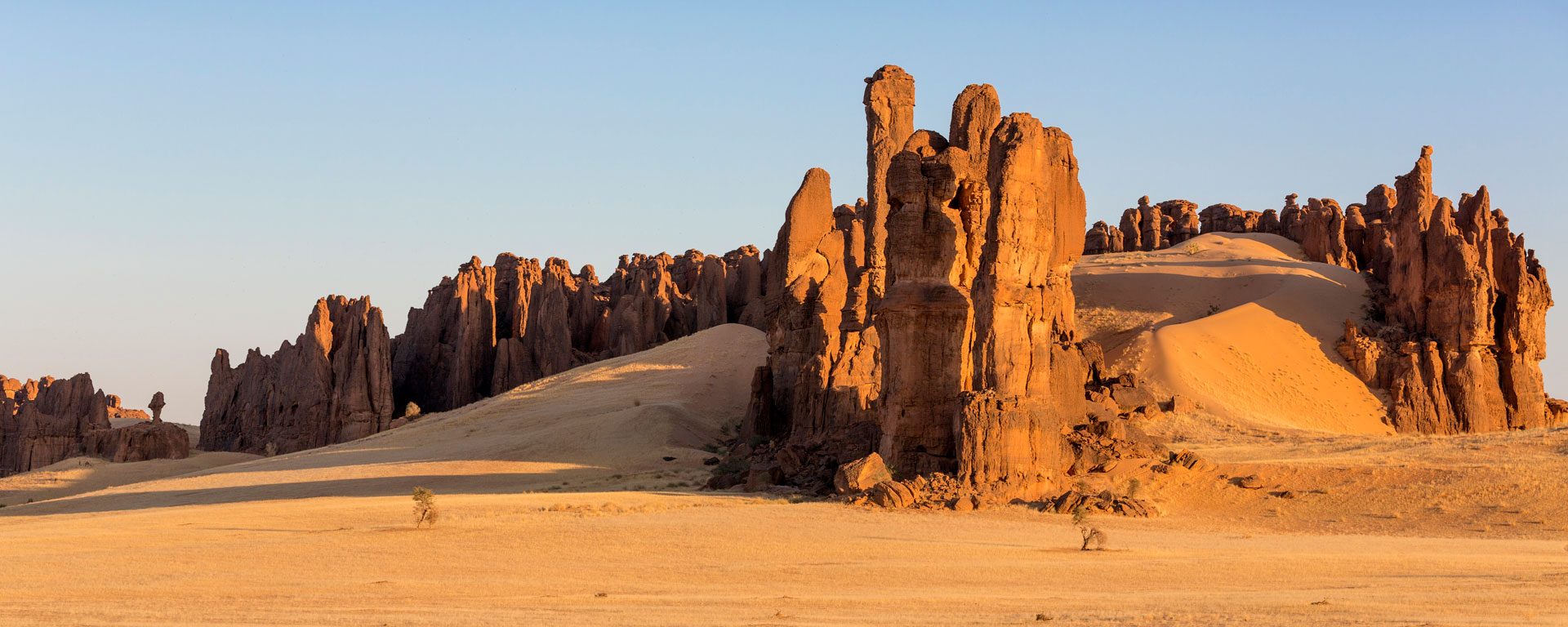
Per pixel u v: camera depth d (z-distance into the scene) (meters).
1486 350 95.12
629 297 144.38
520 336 147.00
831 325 86.06
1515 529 49.31
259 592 33.16
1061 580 35.78
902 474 59.66
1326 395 92.94
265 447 134.38
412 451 90.88
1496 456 60.97
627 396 107.50
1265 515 54.38
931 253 61.22
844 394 74.38
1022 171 59.38
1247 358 96.12
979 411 57.34
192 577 36.03
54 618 28.53
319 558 39.84
